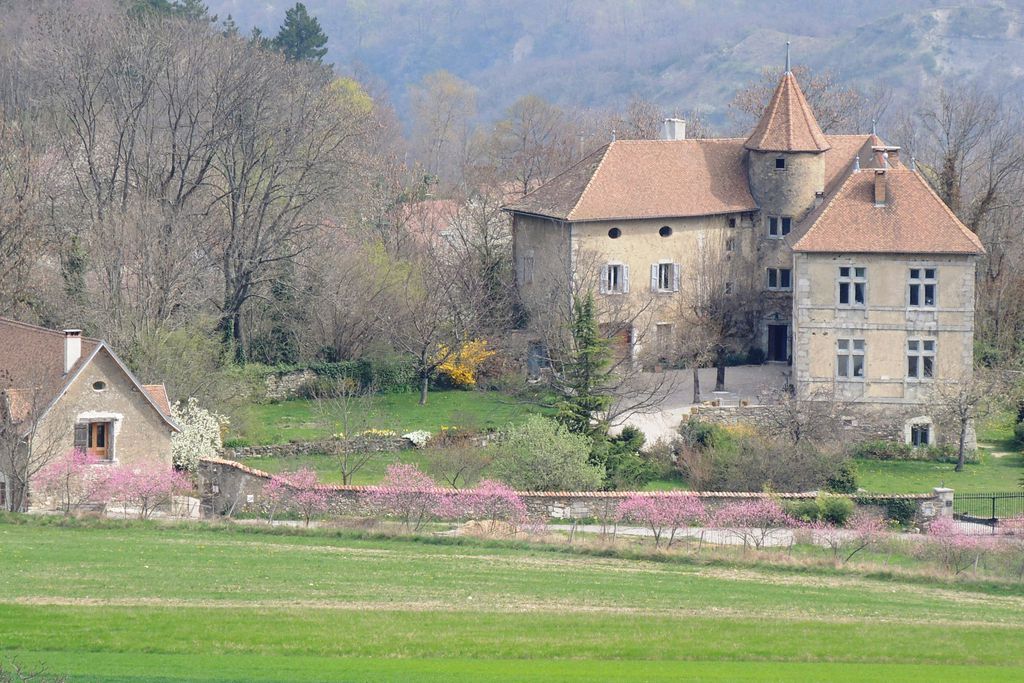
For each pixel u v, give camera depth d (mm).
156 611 145000
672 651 138125
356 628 141375
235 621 142125
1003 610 162750
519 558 180750
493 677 126625
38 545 177750
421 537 190500
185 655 131375
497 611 150375
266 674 125438
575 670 130250
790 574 178375
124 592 153375
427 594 157500
